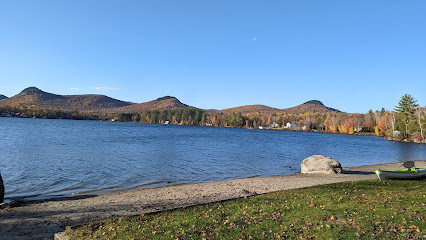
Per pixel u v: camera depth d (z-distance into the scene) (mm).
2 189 14461
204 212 11750
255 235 8969
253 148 55938
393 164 35844
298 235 8891
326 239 8430
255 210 11812
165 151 44125
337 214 10727
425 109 100062
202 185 21031
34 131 79062
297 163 37062
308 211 11352
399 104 104562
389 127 128625
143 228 9617
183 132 111000
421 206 11438
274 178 24469
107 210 13430
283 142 77812
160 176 25047
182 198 16312
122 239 8656
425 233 8602
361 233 8766
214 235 9000
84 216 12312
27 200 15625
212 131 135250
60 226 10914
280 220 10367
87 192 18734
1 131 73312
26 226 10906
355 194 14508
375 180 19875
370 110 166375
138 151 42625
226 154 43719
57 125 125125
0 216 12266
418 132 93312
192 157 38469
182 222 10242
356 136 132375
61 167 27125
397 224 9430
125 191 19047
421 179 20016
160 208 13789
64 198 16562
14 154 34375
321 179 23734
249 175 27328
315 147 64625
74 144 49000
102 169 26984
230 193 17766
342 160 42594
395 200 12633
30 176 22953
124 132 94188
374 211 10914
